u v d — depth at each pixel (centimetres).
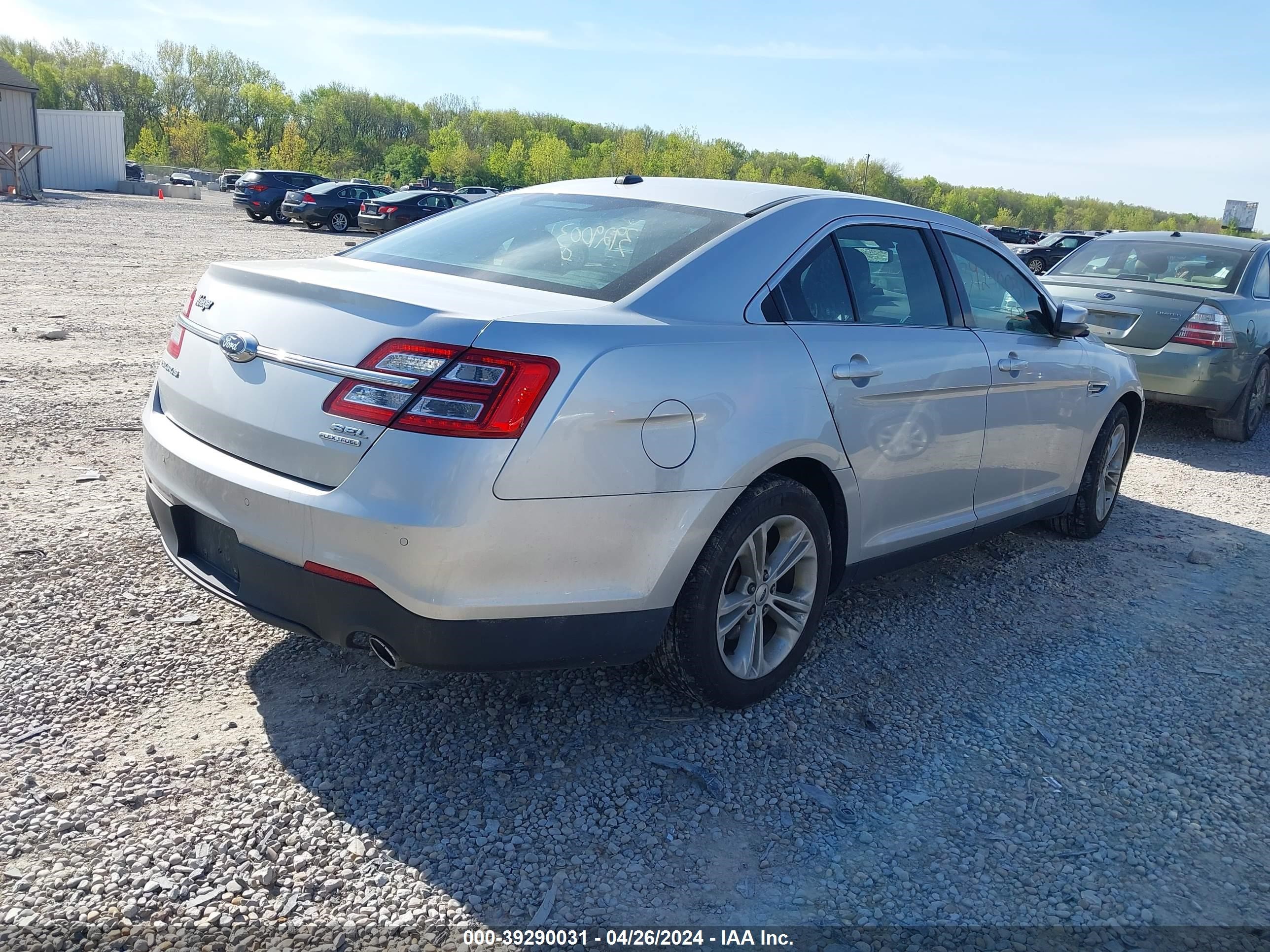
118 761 256
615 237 306
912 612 397
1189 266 790
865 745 294
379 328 236
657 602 264
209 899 212
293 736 275
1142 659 367
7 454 503
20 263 1357
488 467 228
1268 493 632
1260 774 292
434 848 234
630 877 230
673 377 257
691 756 280
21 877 213
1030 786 278
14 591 345
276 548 244
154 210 3106
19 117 3397
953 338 362
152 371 734
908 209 370
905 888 232
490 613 238
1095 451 485
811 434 293
